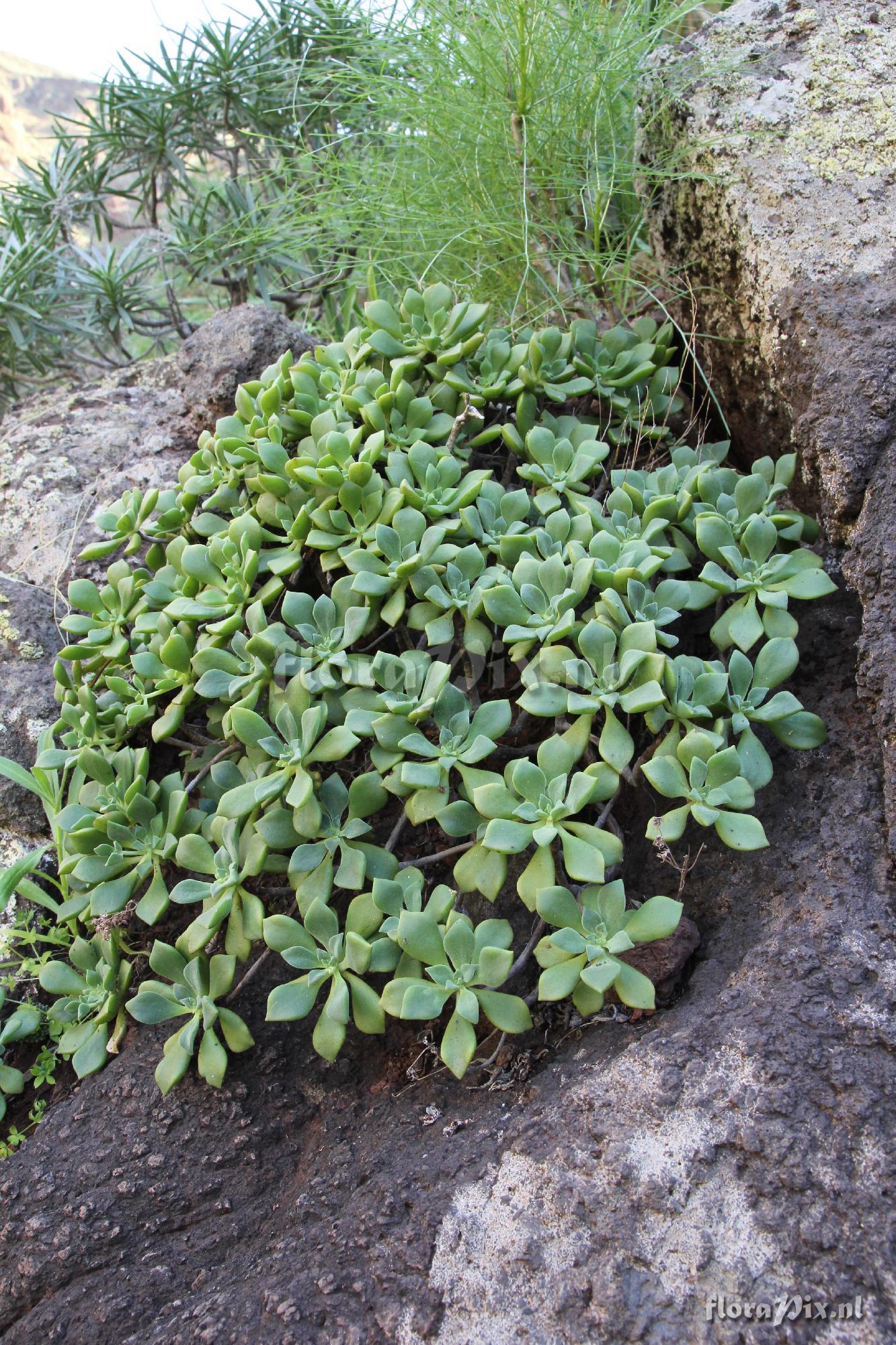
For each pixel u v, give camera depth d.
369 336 0.77
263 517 0.72
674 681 0.57
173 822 0.65
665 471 0.70
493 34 0.82
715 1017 0.53
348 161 0.99
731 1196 0.47
